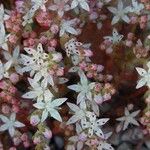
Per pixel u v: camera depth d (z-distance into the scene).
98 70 0.12
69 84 0.13
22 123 0.13
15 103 0.12
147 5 0.13
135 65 0.13
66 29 0.12
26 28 0.12
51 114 0.12
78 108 0.12
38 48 0.11
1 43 0.12
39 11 0.12
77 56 0.12
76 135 0.12
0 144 0.13
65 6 0.12
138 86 0.12
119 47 0.13
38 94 0.12
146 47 0.12
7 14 0.13
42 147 0.12
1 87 0.12
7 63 0.12
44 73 0.11
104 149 0.13
